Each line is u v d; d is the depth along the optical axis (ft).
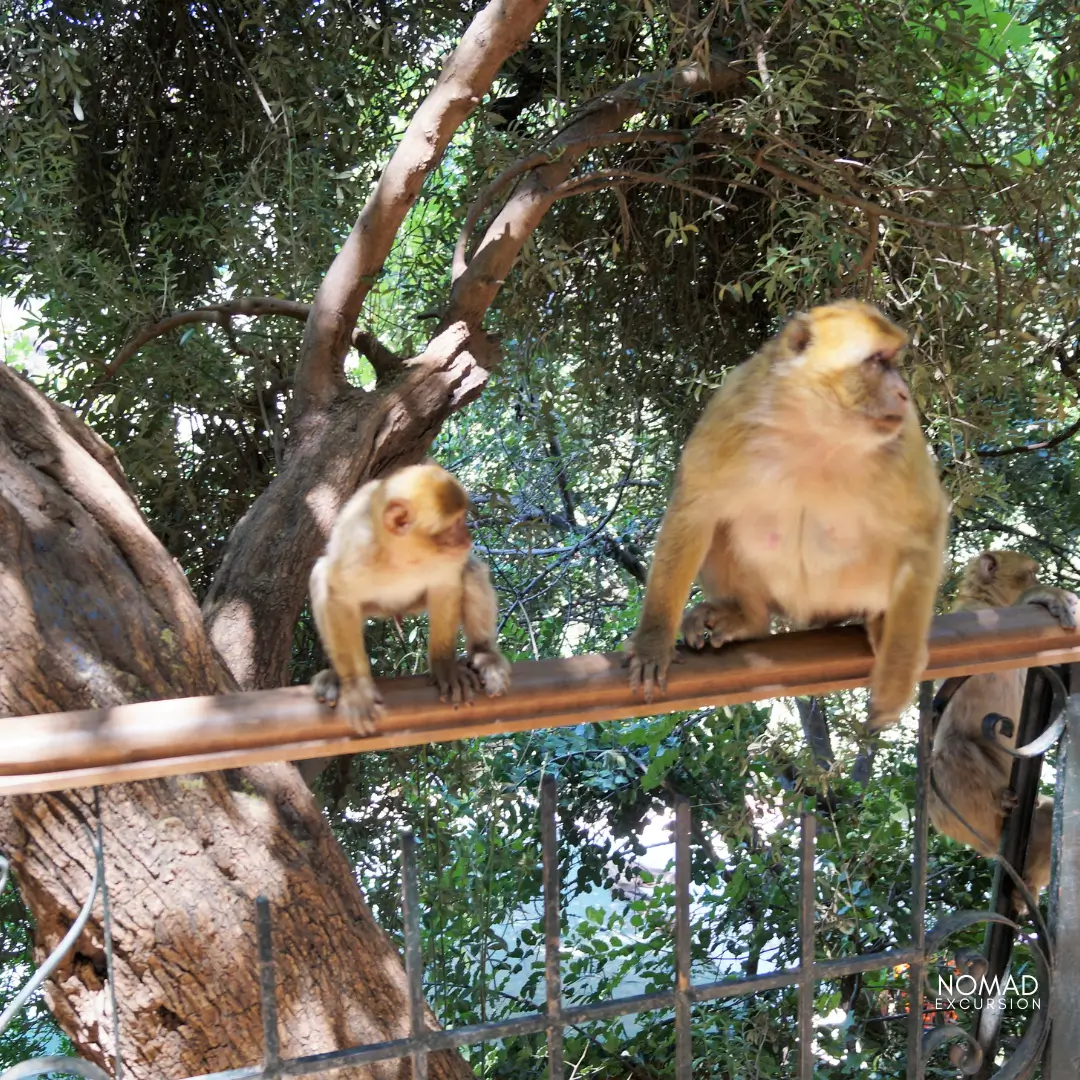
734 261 22.17
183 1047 11.51
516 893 19.92
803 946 8.67
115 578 12.45
